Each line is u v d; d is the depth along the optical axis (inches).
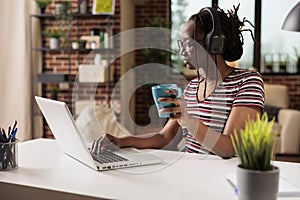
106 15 206.4
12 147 55.8
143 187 47.9
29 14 202.8
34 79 211.0
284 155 209.9
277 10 253.0
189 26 67.1
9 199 50.3
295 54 254.4
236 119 63.4
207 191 46.5
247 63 256.5
